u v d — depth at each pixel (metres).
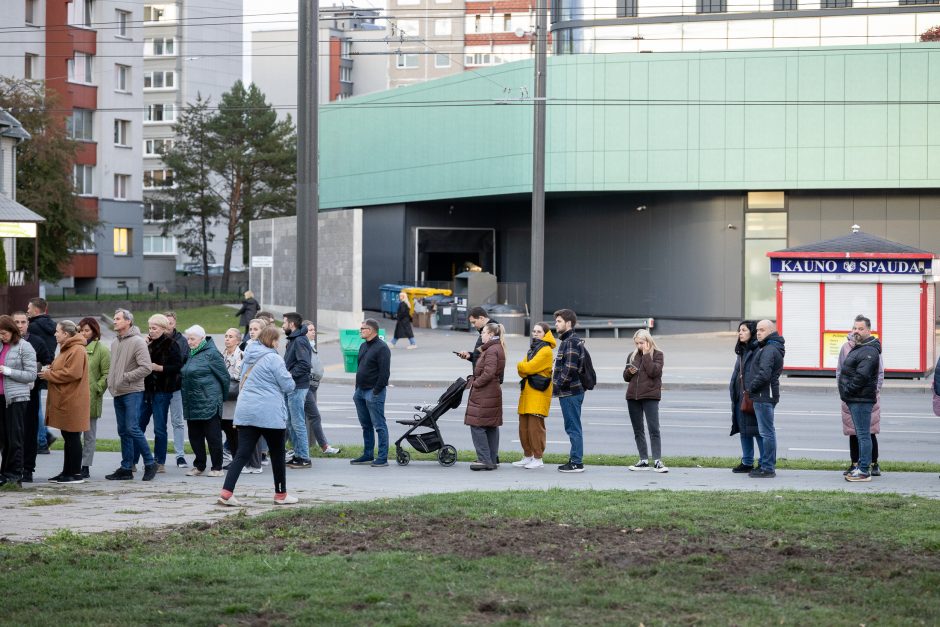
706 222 45.41
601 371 31.47
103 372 14.06
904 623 6.61
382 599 7.11
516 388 28.66
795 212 44.31
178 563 8.23
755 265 44.81
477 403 14.81
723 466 15.23
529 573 7.88
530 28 112.00
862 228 43.78
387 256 58.66
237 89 82.00
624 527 9.65
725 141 43.59
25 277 47.59
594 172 45.06
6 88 57.75
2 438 12.96
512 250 56.50
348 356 31.05
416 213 56.75
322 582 7.56
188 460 15.92
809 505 10.95
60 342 13.27
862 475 13.62
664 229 46.69
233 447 15.34
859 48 42.31
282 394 11.47
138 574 7.80
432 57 114.81
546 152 45.97
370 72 126.81
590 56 44.91
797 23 45.62
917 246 43.38
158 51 110.56
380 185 58.09
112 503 11.58
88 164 72.88
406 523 9.86
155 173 110.25
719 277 45.25
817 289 29.86
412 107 55.12
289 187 82.88
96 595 7.24
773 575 7.88
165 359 14.30
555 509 10.59
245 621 6.64
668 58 44.00
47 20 68.19
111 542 9.05
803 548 8.76
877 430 13.99
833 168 42.72
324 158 62.88
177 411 15.23
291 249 50.53
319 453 16.58
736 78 43.38
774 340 14.03
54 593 7.29
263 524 9.94
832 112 42.66
